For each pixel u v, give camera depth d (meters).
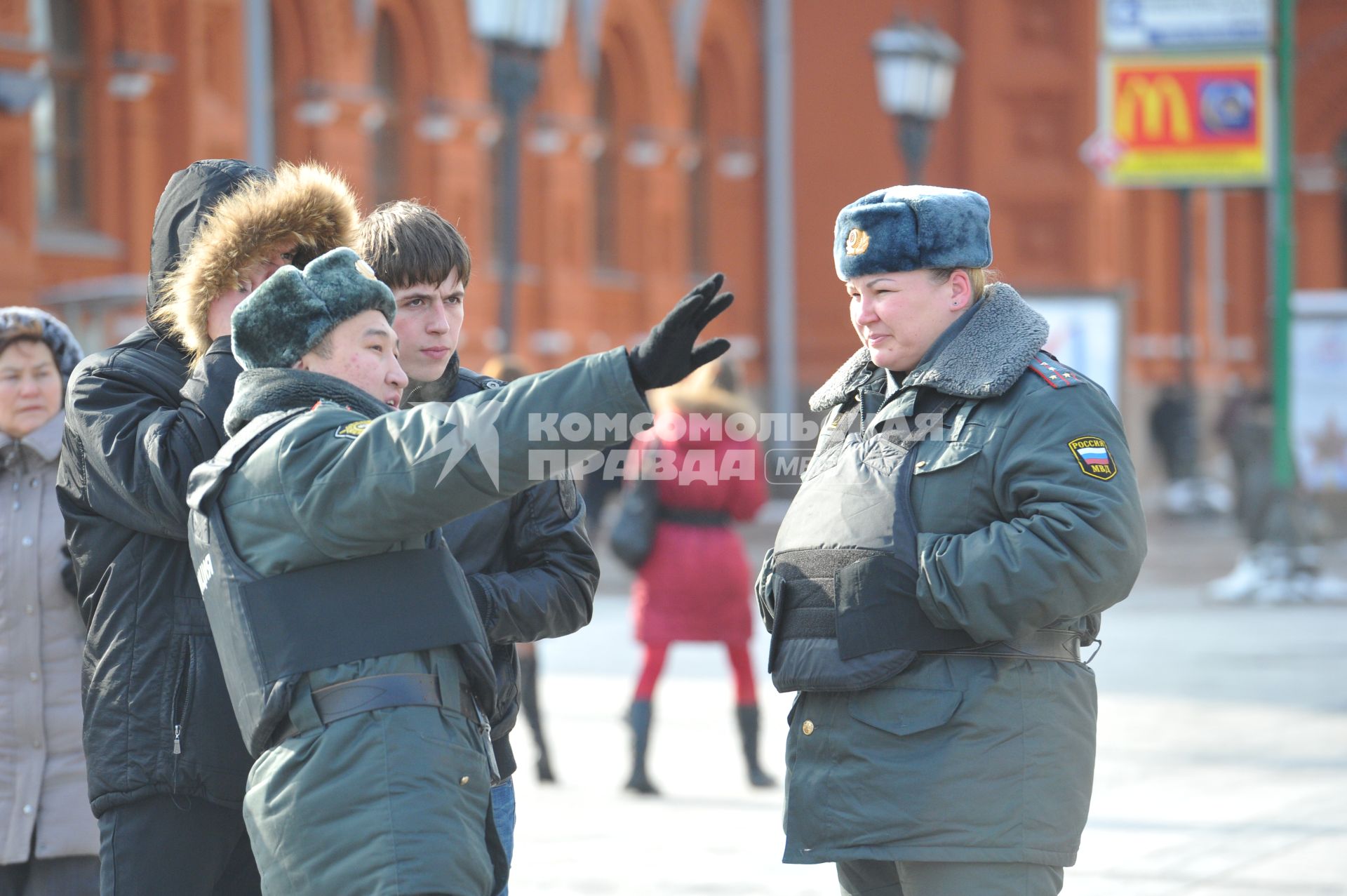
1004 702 13.70
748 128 107.94
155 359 15.02
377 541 12.31
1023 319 14.20
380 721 12.25
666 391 30.88
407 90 84.94
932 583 13.51
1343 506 85.06
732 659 30.80
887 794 13.72
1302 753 32.59
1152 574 70.69
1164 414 110.19
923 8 109.31
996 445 13.81
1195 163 73.25
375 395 13.25
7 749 17.67
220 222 14.35
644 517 30.22
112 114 67.88
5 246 61.09
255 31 61.72
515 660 15.40
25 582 17.73
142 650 14.27
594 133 95.12
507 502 15.56
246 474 12.62
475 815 12.57
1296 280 153.50
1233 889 22.95
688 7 101.56
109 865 14.34
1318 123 153.00
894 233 14.19
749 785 30.86
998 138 109.00
